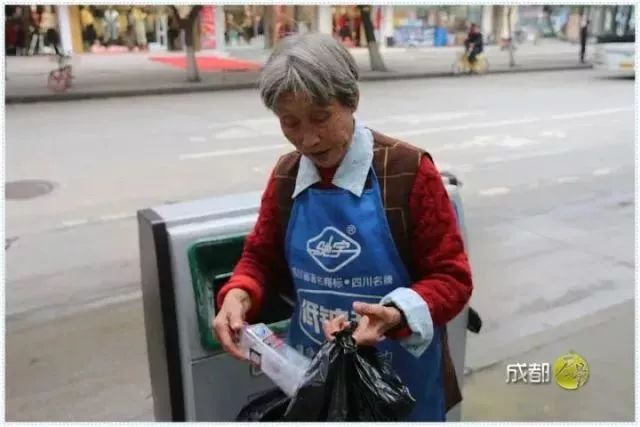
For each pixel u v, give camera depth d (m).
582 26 23.17
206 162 7.85
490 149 8.68
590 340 3.49
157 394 1.98
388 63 21.92
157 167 7.61
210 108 12.47
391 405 1.32
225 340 1.50
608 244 5.07
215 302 1.78
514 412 2.83
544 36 31.95
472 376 3.14
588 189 6.72
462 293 1.40
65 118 11.30
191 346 1.75
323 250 1.44
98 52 24.83
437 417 1.60
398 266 1.43
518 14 30.75
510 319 3.78
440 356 1.60
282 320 1.86
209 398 1.81
